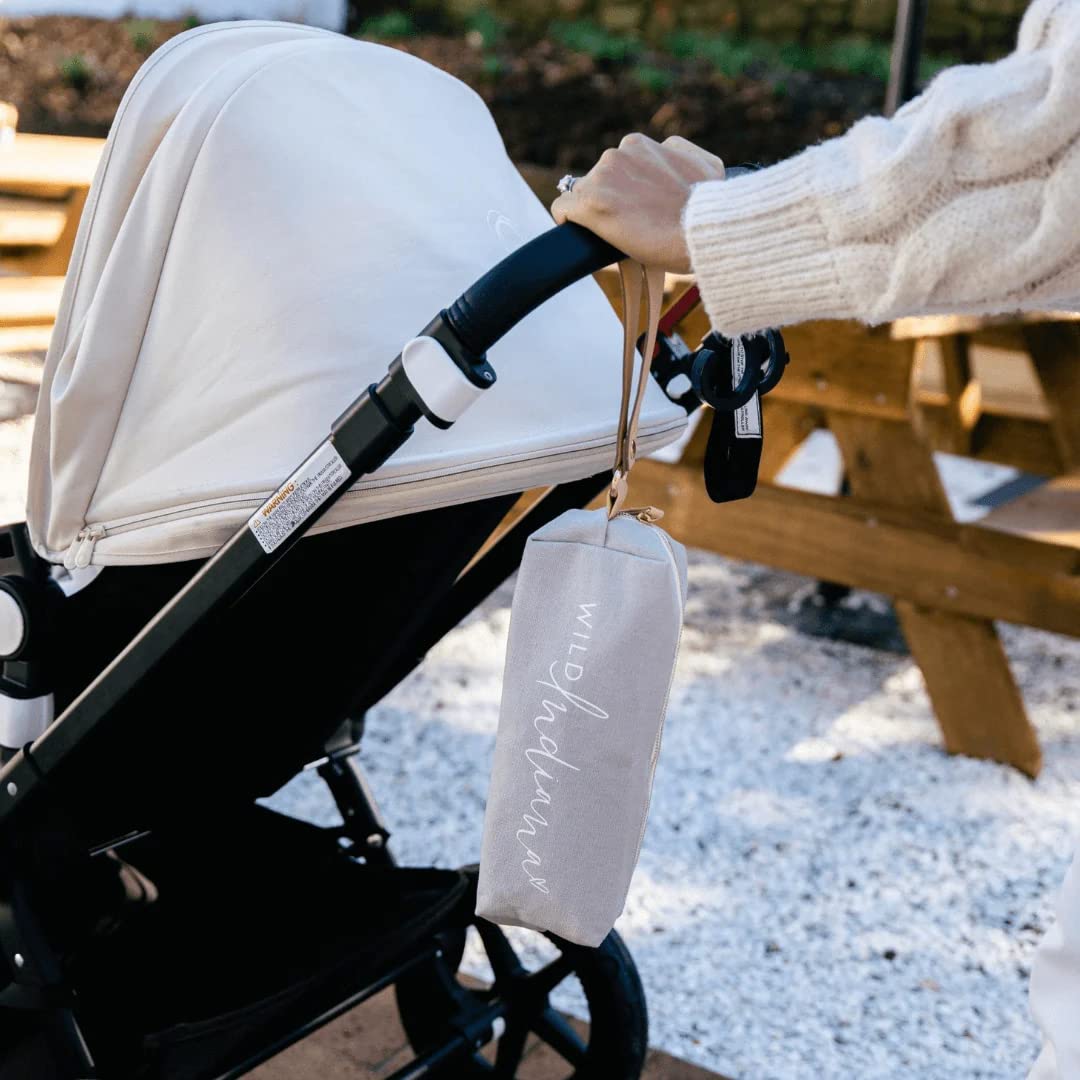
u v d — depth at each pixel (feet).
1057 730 8.98
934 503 8.09
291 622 3.82
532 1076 5.31
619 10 31.99
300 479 3.18
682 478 8.72
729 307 2.76
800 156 2.69
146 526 3.52
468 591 4.52
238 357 3.44
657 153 2.99
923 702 9.29
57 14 31.58
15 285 11.43
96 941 4.14
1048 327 9.89
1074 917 2.85
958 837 7.49
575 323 4.01
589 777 3.13
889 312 2.62
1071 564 7.72
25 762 3.76
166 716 3.80
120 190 3.52
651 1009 5.94
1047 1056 2.96
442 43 32.17
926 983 6.20
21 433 13.56
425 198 3.79
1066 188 2.34
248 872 4.55
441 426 3.00
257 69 3.63
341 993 4.14
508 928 6.50
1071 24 2.42
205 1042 3.80
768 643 10.27
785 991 6.11
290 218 3.51
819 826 7.56
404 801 7.64
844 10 30.19
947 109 2.43
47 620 3.76
